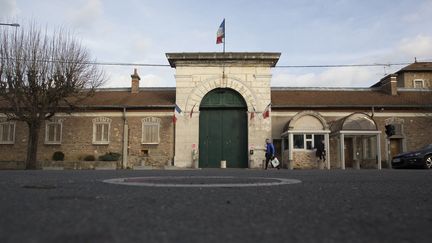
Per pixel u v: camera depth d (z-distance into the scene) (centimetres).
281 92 3016
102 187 558
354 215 328
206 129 2744
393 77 2966
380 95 2945
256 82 2731
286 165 2592
